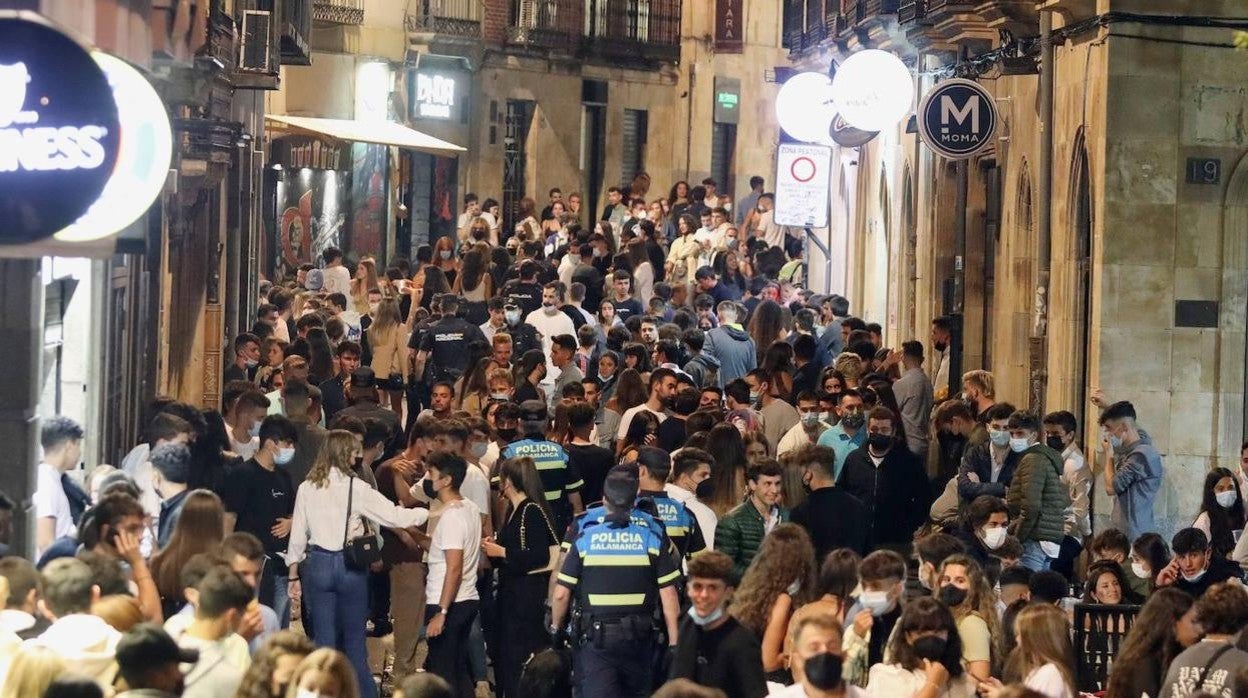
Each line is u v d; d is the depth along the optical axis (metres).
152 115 12.43
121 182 12.38
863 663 13.52
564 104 56.62
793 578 13.77
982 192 32.88
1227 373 23.91
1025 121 28.91
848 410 20.80
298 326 26.92
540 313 28.03
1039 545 18.89
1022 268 29.64
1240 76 23.67
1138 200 23.77
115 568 11.59
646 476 15.98
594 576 14.67
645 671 14.77
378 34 48.78
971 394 22.69
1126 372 23.88
